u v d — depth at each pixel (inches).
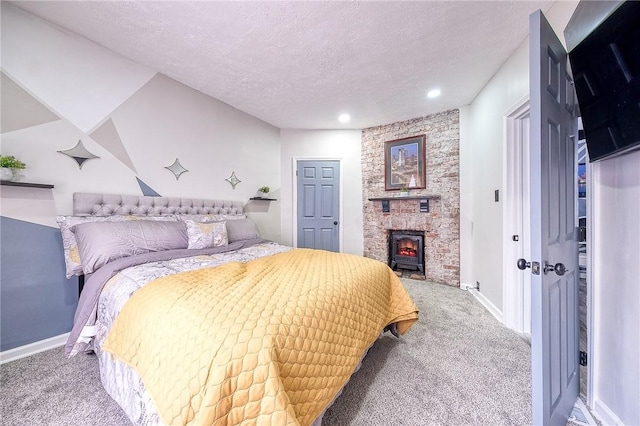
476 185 116.1
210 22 71.4
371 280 62.9
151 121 97.9
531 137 38.3
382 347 71.6
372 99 120.1
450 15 67.7
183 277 53.1
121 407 44.6
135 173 93.6
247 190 140.9
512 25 71.1
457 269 129.3
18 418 46.2
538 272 37.4
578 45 43.6
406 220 146.8
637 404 40.2
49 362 64.4
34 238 71.7
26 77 70.3
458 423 45.8
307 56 86.7
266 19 69.9
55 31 74.6
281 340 34.3
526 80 75.3
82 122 80.4
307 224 165.6
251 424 29.3
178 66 94.3
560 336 44.2
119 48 84.7
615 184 44.4
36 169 71.9
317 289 48.6
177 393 30.4
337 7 65.5
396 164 150.6
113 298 52.3
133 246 72.6
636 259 40.5
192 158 112.9
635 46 33.7
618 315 43.8
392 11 66.7
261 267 64.1
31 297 71.0
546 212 38.9
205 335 33.3
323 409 39.4
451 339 75.9
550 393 39.9
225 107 127.8
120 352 41.8
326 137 165.0
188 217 102.0
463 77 99.3
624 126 37.1
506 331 81.0
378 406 49.7
